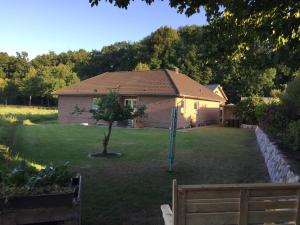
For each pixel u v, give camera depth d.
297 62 5.77
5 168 6.09
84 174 9.05
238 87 46.06
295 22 5.44
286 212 3.22
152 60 52.47
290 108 14.68
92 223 5.74
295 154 8.53
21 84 59.34
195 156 12.28
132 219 5.95
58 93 29.56
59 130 20.59
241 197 3.14
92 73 64.19
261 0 5.53
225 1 6.11
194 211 3.10
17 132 18.89
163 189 7.76
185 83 29.44
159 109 25.75
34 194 4.44
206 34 7.46
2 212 4.34
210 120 32.38
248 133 22.30
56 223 4.56
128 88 27.27
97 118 12.28
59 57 74.50
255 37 6.87
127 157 11.73
